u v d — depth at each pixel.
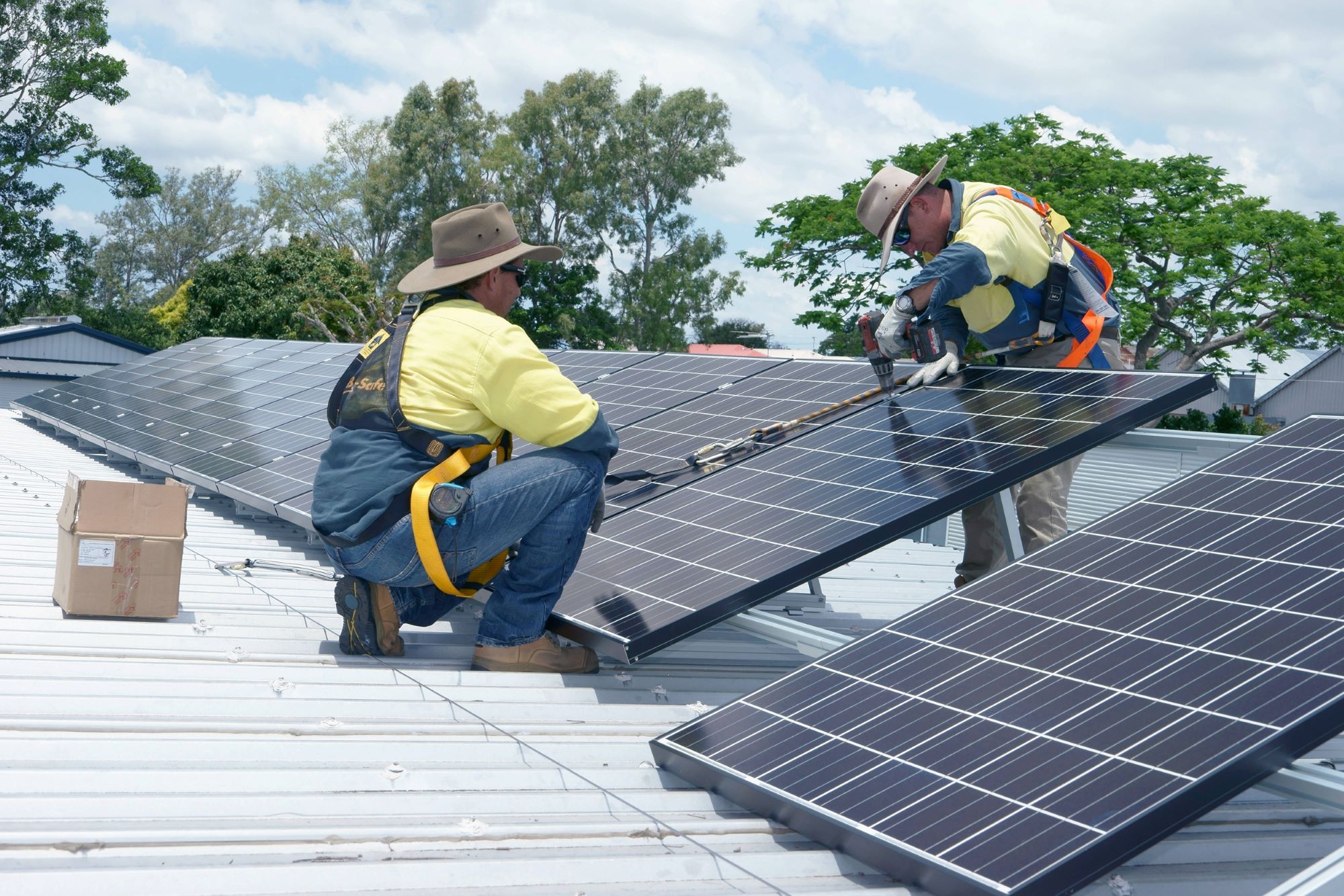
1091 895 2.43
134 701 3.31
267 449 7.64
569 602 4.11
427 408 3.68
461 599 4.18
